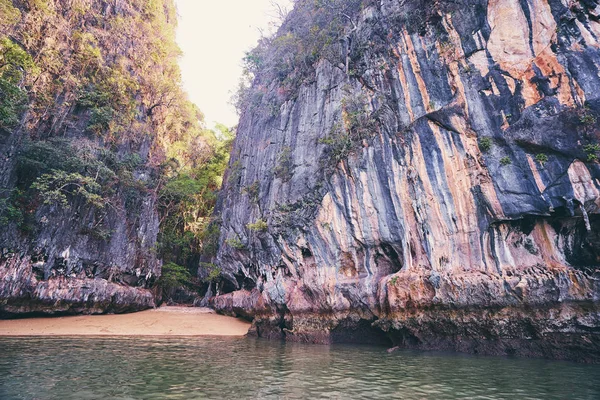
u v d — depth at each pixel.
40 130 26.81
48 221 25.25
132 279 32.59
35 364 10.90
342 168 19.59
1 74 19.77
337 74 23.20
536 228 13.75
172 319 27.62
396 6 20.61
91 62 32.41
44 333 20.66
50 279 24.92
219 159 46.47
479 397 7.65
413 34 18.69
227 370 10.77
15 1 26.08
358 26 22.67
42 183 25.11
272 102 29.91
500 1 15.88
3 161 23.28
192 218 43.19
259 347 16.72
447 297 14.52
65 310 25.41
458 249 14.96
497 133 14.69
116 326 24.17
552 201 13.00
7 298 22.17
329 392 8.11
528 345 12.83
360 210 18.50
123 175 31.55
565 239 13.16
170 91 41.59
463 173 15.26
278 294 21.92
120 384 8.66
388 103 18.69
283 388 8.50
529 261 13.49
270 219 23.28
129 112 35.00
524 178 13.77
